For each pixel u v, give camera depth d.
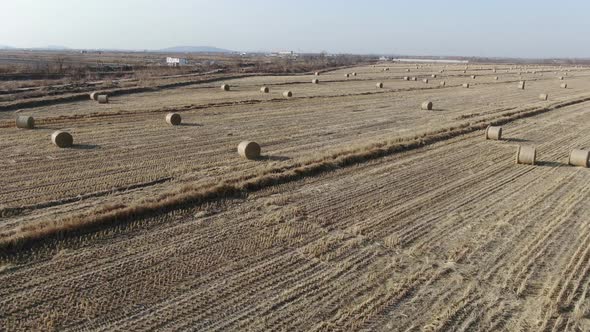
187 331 7.99
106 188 14.88
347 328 8.17
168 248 10.97
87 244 10.98
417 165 19.05
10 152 19.03
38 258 10.22
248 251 10.95
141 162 18.14
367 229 12.41
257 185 15.50
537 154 21.34
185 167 17.53
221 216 13.00
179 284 9.45
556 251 11.19
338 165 18.48
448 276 9.99
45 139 21.62
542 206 14.35
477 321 8.43
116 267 10.00
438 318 8.48
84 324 8.08
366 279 9.83
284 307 8.76
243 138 23.11
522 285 9.56
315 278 9.83
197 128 25.38
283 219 12.91
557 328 8.22
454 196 15.24
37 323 8.03
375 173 17.77
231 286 9.45
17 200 13.55
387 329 8.16
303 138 23.50
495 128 24.30
